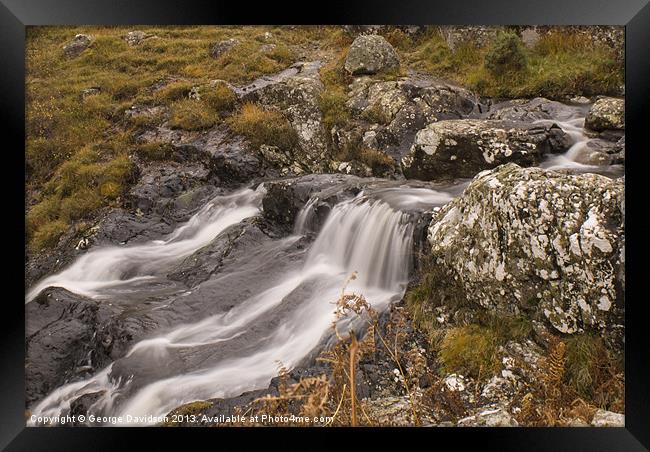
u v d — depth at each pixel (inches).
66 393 151.8
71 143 294.4
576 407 102.3
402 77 322.0
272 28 389.4
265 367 145.3
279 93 304.8
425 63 338.6
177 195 266.1
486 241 130.4
